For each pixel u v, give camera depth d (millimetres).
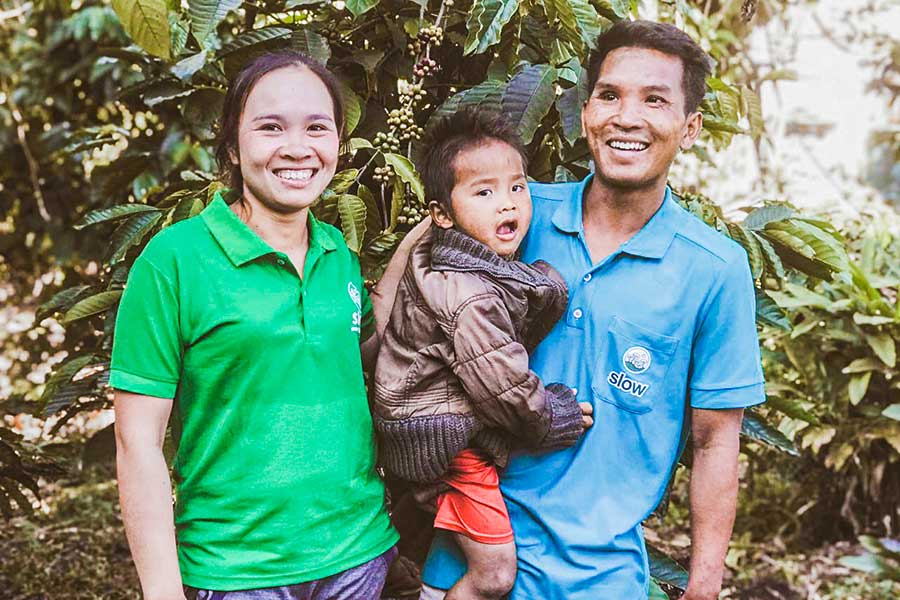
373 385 1838
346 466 1663
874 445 3941
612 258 1713
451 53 2213
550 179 2205
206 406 1610
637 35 1680
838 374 3924
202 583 1596
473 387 1616
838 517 4145
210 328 1577
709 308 1698
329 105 1669
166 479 1577
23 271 6645
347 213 1928
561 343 1734
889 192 7289
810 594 3664
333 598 1646
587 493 1709
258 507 1598
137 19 1955
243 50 2115
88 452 2783
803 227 2256
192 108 2418
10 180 6211
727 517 1740
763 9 4090
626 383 1698
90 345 3297
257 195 1643
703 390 1716
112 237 2252
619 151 1671
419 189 1897
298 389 1614
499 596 1719
